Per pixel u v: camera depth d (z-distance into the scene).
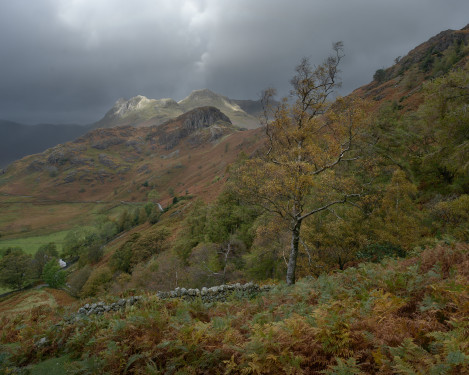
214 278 27.27
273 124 18.83
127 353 5.20
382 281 7.23
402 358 3.59
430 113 20.36
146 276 35.22
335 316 4.75
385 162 24.95
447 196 21.02
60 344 6.82
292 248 15.51
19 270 78.56
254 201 16.62
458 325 3.87
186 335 5.28
